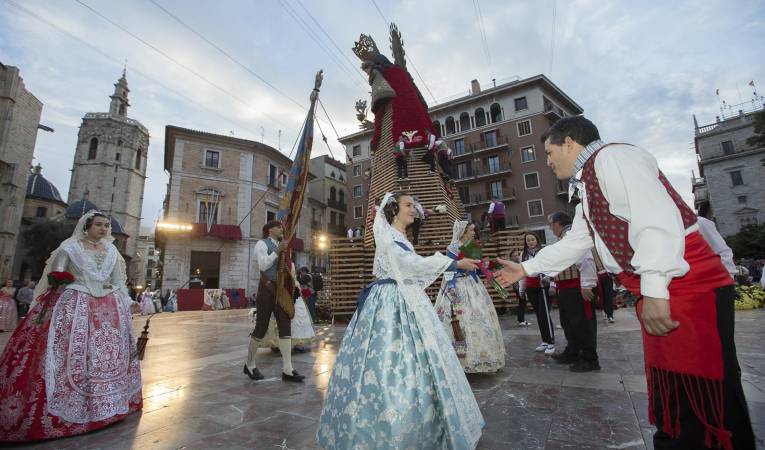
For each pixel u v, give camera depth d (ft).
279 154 100.17
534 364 13.39
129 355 9.34
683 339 3.80
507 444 6.79
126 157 156.25
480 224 39.86
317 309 35.68
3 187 89.45
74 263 9.07
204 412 9.04
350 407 5.70
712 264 3.91
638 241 3.85
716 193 120.47
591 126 5.17
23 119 96.53
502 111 109.29
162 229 80.74
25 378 7.73
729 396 3.57
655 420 4.12
